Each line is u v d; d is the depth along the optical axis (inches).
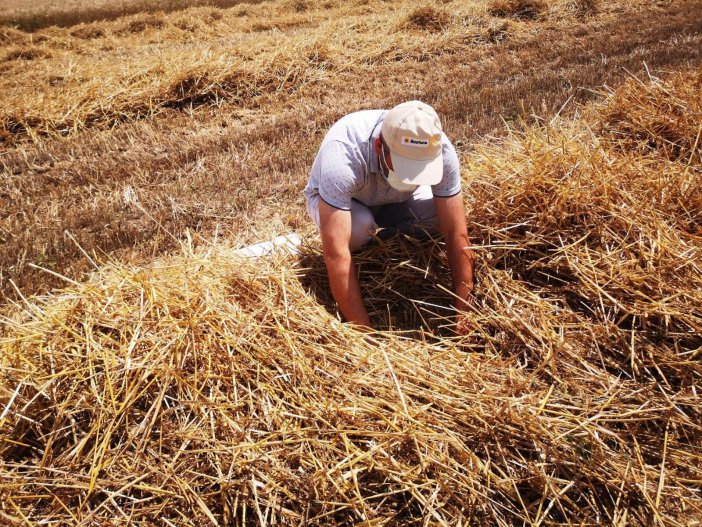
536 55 354.9
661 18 419.2
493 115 257.9
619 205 126.0
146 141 262.5
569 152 138.5
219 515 84.4
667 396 98.7
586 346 111.3
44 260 165.5
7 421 92.4
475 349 117.4
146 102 299.7
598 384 104.6
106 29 516.7
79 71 351.9
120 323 105.2
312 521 83.4
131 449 90.7
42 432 92.9
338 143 108.0
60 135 275.3
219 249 134.7
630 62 320.5
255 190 202.8
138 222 188.2
